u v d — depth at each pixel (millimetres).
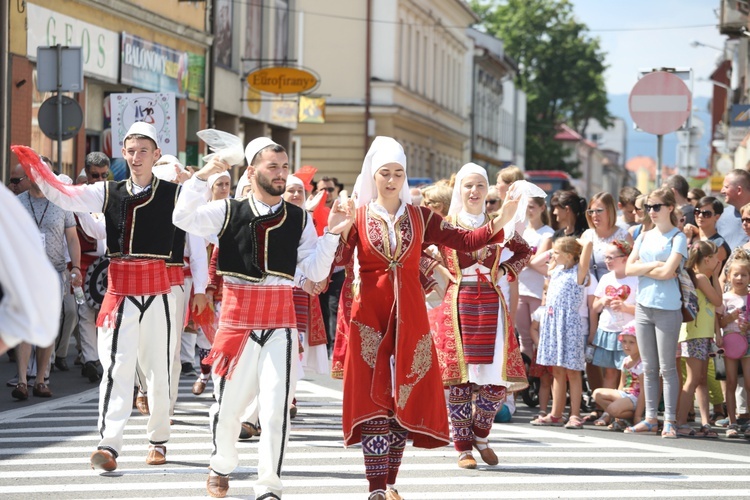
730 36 40000
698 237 12430
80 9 21750
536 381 12570
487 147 72938
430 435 7449
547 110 86938
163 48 26094
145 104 17406
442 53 57875
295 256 7379
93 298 12984
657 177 15156
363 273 7480
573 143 113312
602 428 11172
